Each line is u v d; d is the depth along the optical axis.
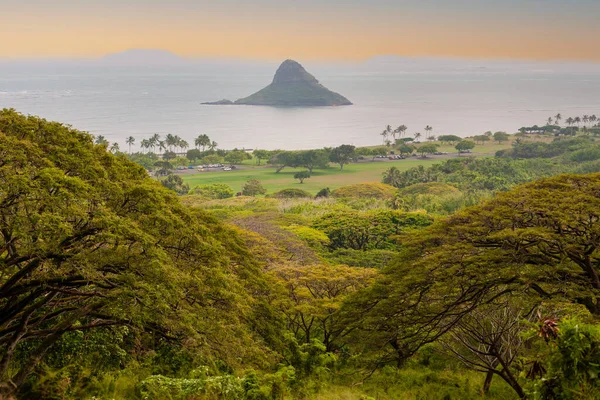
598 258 17.27
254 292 19.69
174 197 16.28
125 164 16.30
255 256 28.19
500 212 17.92
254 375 14.33
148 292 12.16
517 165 145.38
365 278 23.95
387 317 19.09
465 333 19.66
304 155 181.38
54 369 13.88
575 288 15.94
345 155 190.50
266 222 46.19
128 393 13.21
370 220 50.09
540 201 17.52
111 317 14.23
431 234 19.70
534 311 17.67
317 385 18.03
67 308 14.23
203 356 14.12
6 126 13.08
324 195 112.38
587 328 7.85
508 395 18.72
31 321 14.82
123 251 12.62
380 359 21.03
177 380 13.30
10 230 11.31
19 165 11.62
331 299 22.58
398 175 140.12
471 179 127.50
